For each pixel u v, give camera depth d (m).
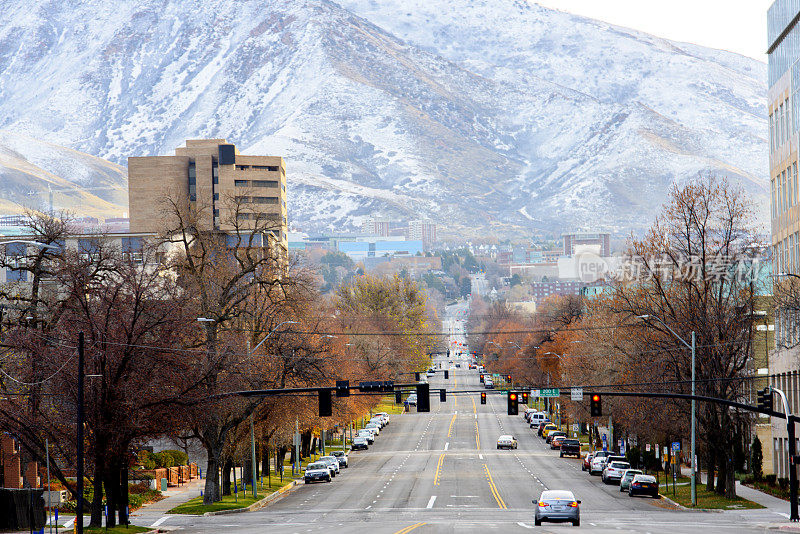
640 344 130.38
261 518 104.38
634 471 131.12
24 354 104.75
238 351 112.81
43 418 96.06
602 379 154.50
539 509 87.06
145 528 93.75
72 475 130.12
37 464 121.69
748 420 129.88
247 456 140.38
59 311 101.56
